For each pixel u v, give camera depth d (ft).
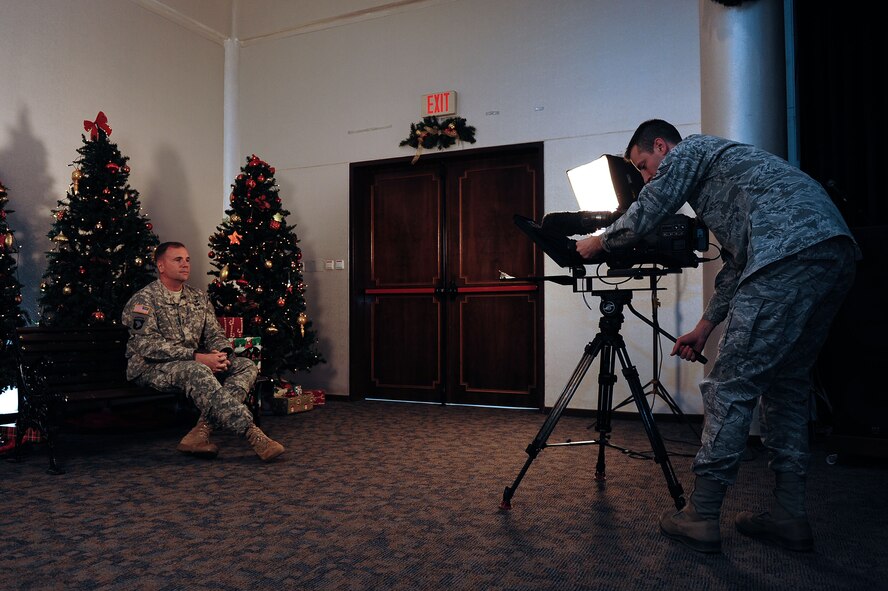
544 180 17.85
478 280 19.06
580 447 12.43
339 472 10.50
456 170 19.47
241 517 8.01
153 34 19.71
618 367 16.76
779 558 6.52
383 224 20.43
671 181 6.58
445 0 19.26
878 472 10.41
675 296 16.21
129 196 15.93
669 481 7.30
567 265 7.77
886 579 5.98
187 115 20.84
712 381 6.65
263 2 21.86
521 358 18.53
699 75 16.34
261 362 17.25
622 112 17.08
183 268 12.91
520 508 8.35
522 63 18.25
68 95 17.16
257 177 17.92
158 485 9.66
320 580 6.01
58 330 12.12
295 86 21.47
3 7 15.66
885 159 14.55
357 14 20.45
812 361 6.84
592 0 17.49
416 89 19.60
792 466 6.81
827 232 6.01
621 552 6.71
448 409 18.19
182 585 5.91
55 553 6.75
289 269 17.94
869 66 14.70
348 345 20.24
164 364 11.88
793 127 15.72
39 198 16.38
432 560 6.51
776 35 12.87
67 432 14.24
